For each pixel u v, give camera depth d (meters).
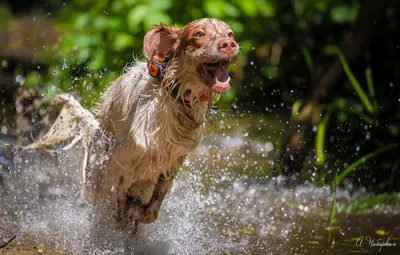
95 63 12.09
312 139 10.28
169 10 12.80
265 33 14.69
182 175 8.27
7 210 7.44
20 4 19.61
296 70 14.17
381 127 10.10
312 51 14.21
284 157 9.90
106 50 12.47
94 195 7.14
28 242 6.52
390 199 8.74
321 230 7.45
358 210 8.40
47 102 9.44
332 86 10.05
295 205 8.56
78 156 8.05
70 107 7.68
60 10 16.03
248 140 11.76
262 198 8.88
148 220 6.56
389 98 10.73
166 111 6.14
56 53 12.98
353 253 6.55
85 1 13.44
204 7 12.73
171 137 6.21
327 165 9.99
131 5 12.53
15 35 16.22
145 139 6.17
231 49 5.75
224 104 13.45
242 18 13.90
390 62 11.25
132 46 12.54
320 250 6.68
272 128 12.64
